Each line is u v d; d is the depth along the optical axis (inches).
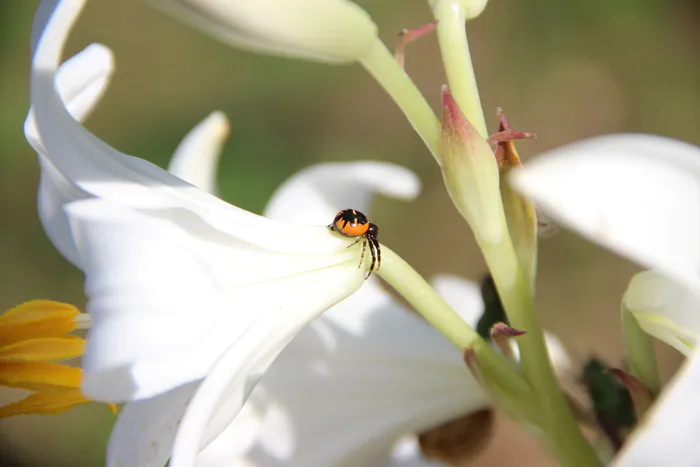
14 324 12.3
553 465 29.7
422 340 13.7
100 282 11.7
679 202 10.5
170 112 41.6
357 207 15.0
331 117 41.0
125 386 11.6
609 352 35.1
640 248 10.4
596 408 13.0
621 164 10.5
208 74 42.4
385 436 13.8
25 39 41.3
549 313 36.1
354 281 12.1
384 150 40.1
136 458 11.9
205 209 11.8
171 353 11.6
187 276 11.7
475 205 11.8
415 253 37.8
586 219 10.4
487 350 12.3
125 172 11.8
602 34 43.8
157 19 44.4
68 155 11.7
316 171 14.9
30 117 12.0
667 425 10.5
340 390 13.8
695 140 42.2
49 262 36.9
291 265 12.0
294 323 11.9
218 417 11.6
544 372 12.2
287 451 13.8
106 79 12.9
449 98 11.6
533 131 42.2
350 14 11.8
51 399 12.3
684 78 43.0
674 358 31.0
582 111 42.5
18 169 38.5
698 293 10.5
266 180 38.9
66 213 11.8
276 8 11.5
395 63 11.9
